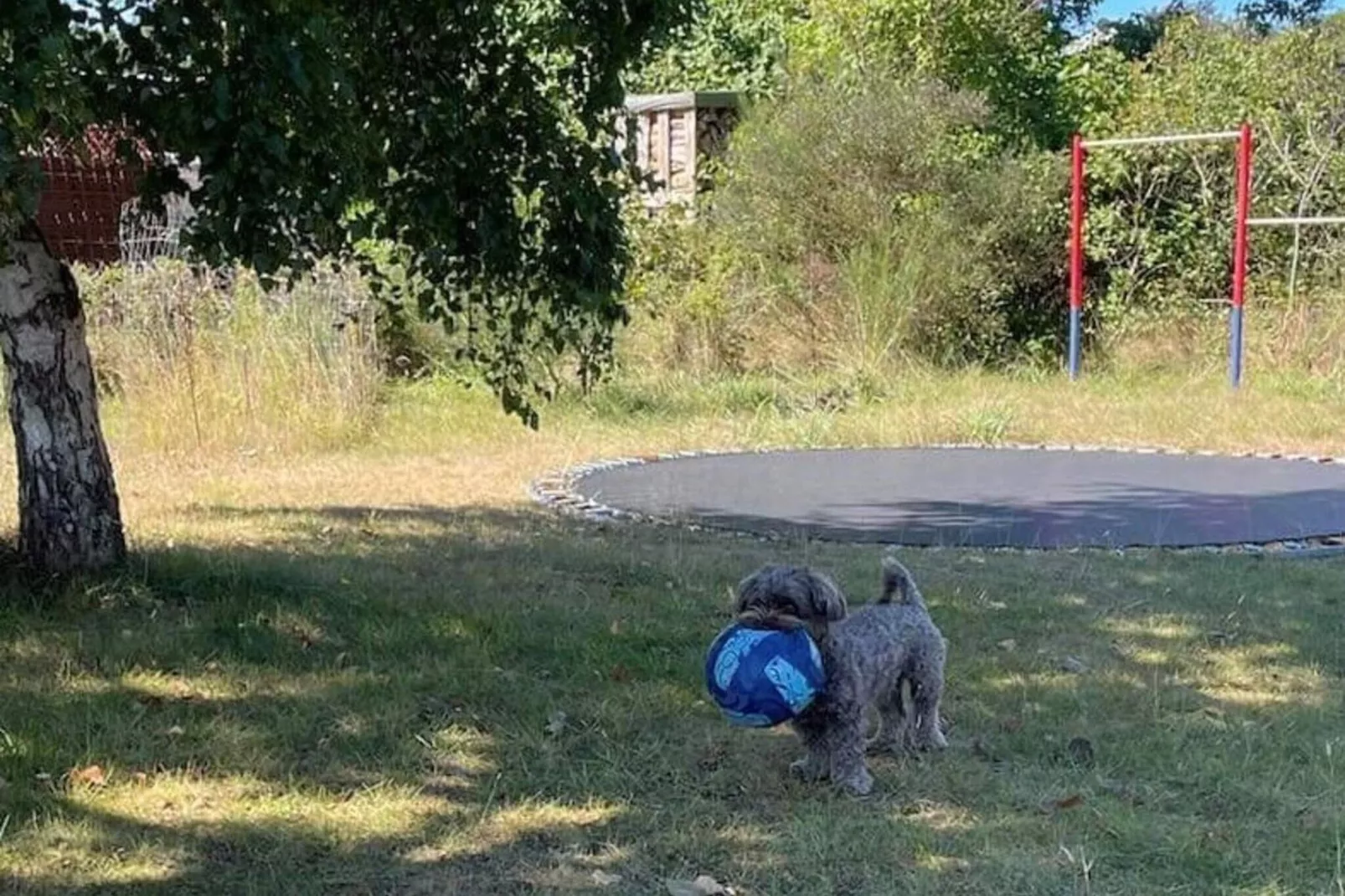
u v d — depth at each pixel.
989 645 5.51
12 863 3.48
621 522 8.11
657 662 5.20
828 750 4.06
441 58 5.30
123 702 4.62
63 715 4.47
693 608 5.96
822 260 15.66
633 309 14.73
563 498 8.89
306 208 4.30
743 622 3.80
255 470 9.77
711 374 14.37
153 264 12.09
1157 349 15.75
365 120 5.14
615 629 5.57
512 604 5.92
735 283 15.38
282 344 11.17
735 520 8.24
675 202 16.22
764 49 20.42
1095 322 16.23
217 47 4.12
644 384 13.54
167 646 5.16
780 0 21.06
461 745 4.37
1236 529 8.02
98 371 11.66
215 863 3.54
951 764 4.27
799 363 14.95
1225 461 10.59
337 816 3.84
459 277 5.61
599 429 11.88
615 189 5.54
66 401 5.75
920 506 8.75
